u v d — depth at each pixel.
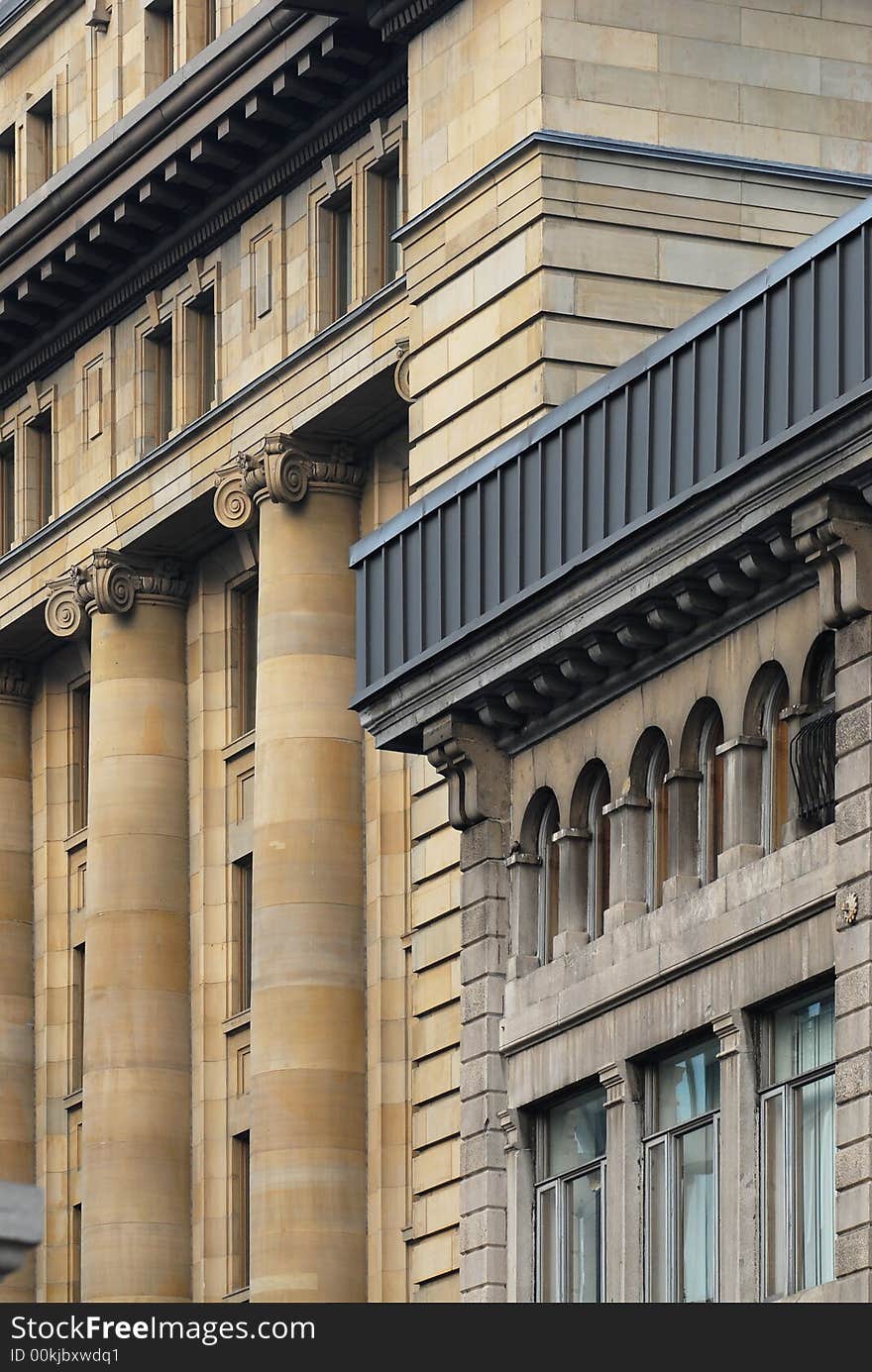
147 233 98.12
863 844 57.34
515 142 80.25
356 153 90.44
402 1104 88.69
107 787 99.50
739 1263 59.81
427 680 68.19
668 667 63.75
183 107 93.25
